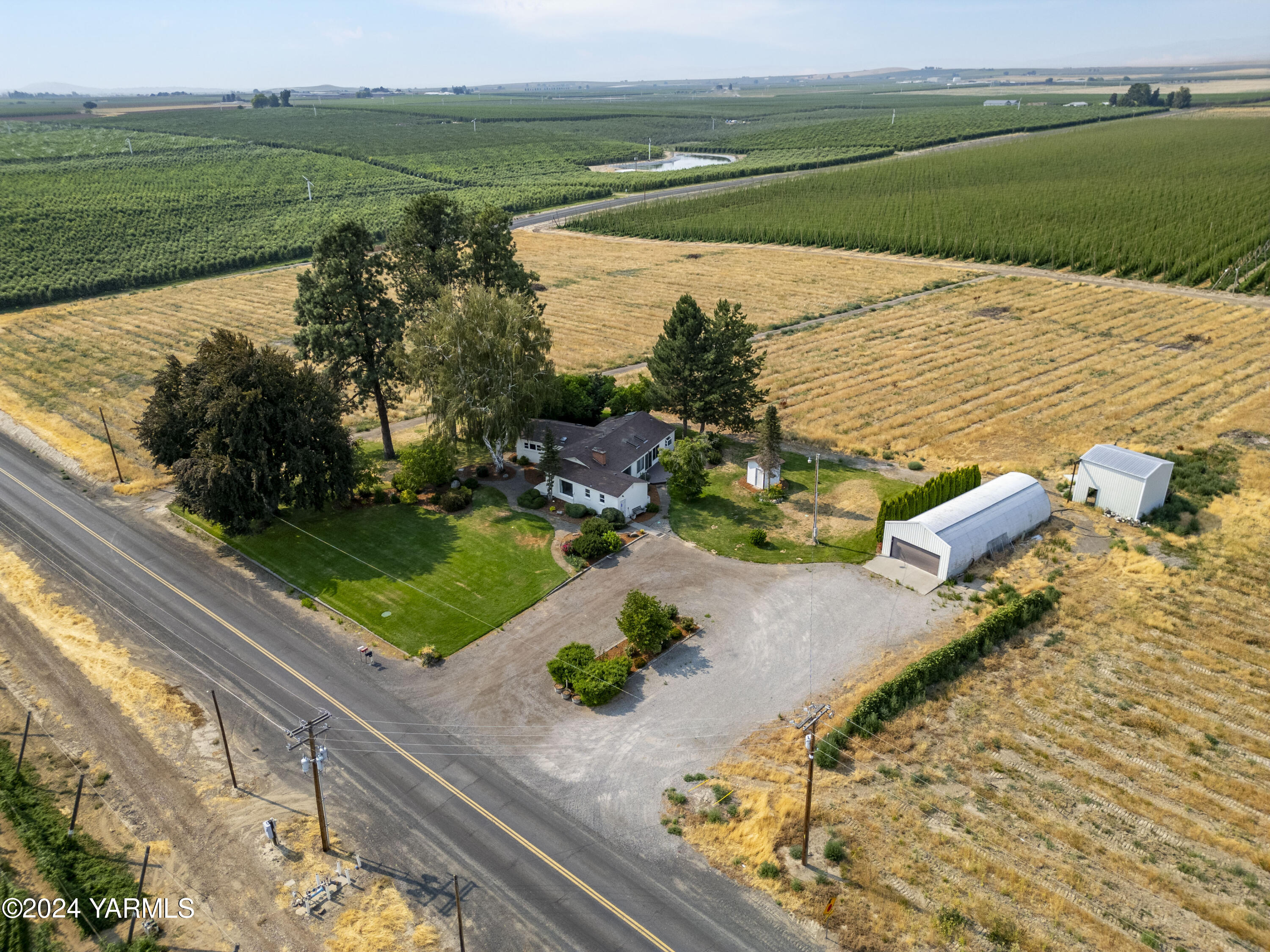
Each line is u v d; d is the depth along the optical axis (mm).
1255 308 124312
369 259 79438
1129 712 49156
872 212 197500
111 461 85000
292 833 41781
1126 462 70750
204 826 42188
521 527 70688
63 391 106438
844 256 172125
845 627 57312
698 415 82812
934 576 63156
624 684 51469
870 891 38000
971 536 63281
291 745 47531
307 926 36938
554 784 44812
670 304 141625
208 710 50375
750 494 76562
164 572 65250
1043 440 86062
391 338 78188
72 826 41844
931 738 47469
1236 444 83062
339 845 41125
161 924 36875
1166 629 56188
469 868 39812
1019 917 36875
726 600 60594
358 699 51281
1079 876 38781
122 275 163250
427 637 56938
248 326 134125
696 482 73375
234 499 64062
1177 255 145500
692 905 37812
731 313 81750
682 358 80500
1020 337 117562
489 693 51688
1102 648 54750
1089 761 45781
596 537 65875
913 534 63781
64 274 162750
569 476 73562
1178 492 74625
